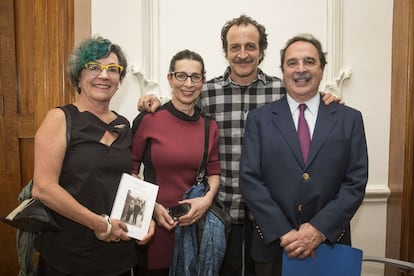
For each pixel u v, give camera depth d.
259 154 1.57
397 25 2.37
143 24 2.30
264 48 1.87
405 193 2.31
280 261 1.57
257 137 1.59
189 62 1.65
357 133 1.55
